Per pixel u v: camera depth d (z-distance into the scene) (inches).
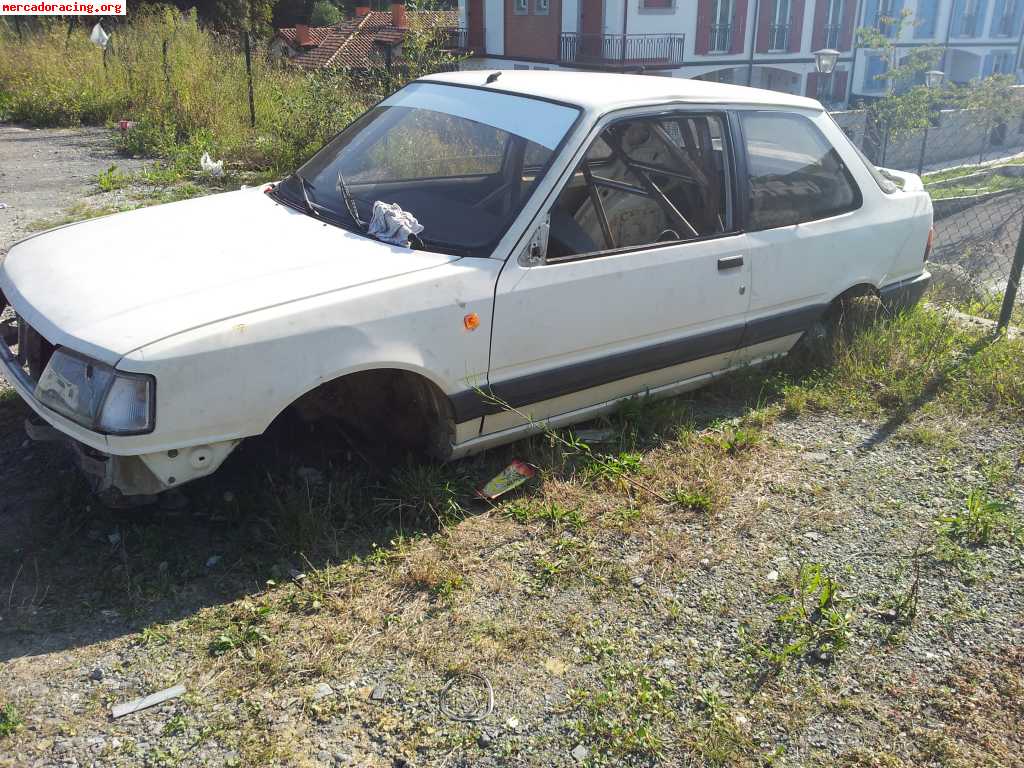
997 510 148.8
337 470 153.6
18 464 152.8
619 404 174.9
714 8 1327.5
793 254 187.9
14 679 108.0
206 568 130.6
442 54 526.0
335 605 124.7
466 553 138.6
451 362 141.9
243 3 1601.9
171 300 126.6
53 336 123.3
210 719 104.9
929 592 136.1
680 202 181.0
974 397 200.5
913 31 1651.1
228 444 125.6
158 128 494.6
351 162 172.7
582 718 108.9
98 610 120.7
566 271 152.9
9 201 345.1
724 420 185.5
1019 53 1819.6
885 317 219.8
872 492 162.6
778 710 112.2
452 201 156.3
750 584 135.7
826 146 198.7
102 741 100.7
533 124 159.5
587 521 148.1
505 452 165.3
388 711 108.1
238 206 169.2
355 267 138.9
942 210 707.4
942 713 113.1
